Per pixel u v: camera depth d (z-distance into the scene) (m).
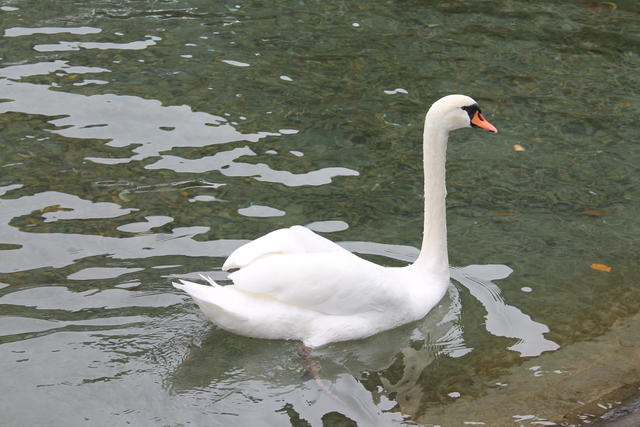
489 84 7.37
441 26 7.89
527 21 7.98
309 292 5.94
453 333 6.07
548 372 5.88
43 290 6.09
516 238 6.45
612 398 5.77
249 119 7.05
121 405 5.74
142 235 6.35
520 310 6.13
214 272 6.18
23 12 7.92
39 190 6.55
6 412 5.71
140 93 7.19
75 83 7.25
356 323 6.00
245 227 6.41
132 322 5.99
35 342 5.90
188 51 7.56
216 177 6.68
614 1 8.45
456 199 6.68
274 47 7.62
